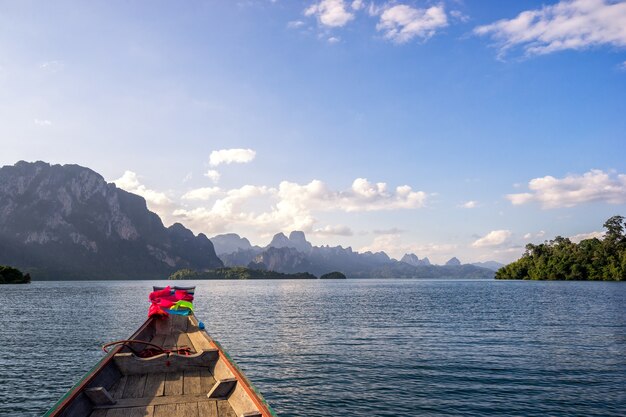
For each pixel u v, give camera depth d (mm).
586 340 27891
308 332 32125
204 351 9492
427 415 13758
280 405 14703
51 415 5828
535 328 33969
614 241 155750
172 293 16734
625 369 19547
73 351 25156
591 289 99875
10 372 19969
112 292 107750
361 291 117000
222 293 105375
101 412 6941
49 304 63438
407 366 20344
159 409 7070
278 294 99250
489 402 14984
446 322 38562
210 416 6820
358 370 19594
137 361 9055
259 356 22922
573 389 16500
